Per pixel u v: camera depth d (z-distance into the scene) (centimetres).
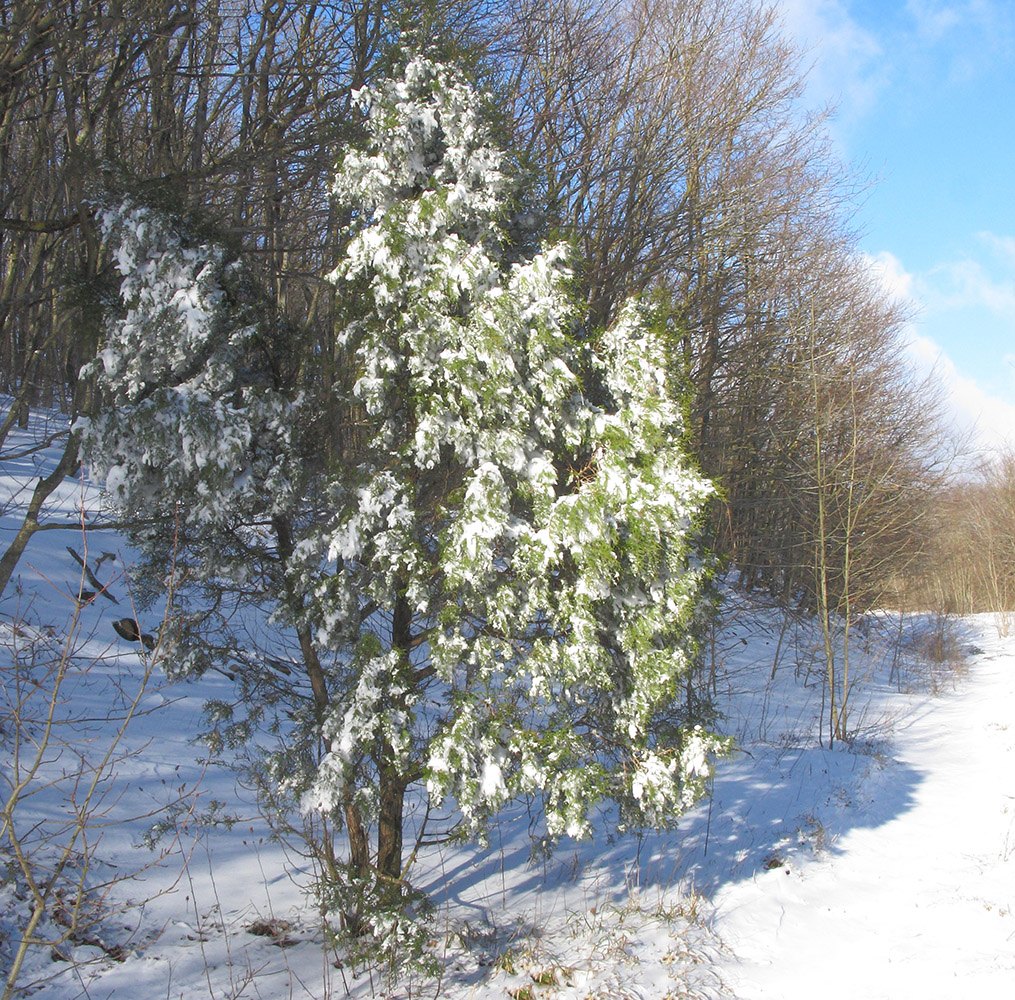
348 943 636
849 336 2180
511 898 784
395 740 609
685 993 598
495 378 596
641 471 627
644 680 631
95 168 657
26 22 703
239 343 607
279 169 927
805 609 2238
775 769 1266
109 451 582
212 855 777
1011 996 595
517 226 711
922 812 1082
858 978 642
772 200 1939
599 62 1767
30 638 980
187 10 849
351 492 625
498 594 614
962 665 2278
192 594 713
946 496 2862
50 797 765
